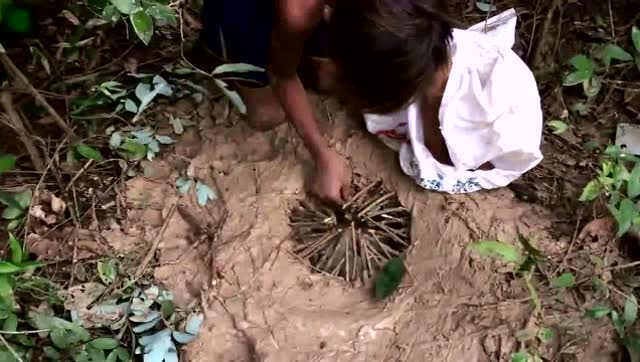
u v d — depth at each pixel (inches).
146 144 69.3
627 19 80.0
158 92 68.6
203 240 65.8
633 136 72.1
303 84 72.2
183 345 60.4
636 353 58.7
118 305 61.5
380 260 65.6
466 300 62.4
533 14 79.7
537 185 68.7
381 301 63.1
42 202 67.0
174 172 69.2
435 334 61.0
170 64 73.1
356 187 69.0
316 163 67.0
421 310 62.2
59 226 66.1
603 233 65.7
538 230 66.0
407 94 53.9
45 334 59.7
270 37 61.4
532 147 65.6
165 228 66.2
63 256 64.5
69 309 61.2
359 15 50.9
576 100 74.9
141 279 63.4
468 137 65.7
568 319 61.3
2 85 64.6
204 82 73.5
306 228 66.6
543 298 62.2
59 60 72.9
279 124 71.0
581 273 63.6
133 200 67.7
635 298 62.3
